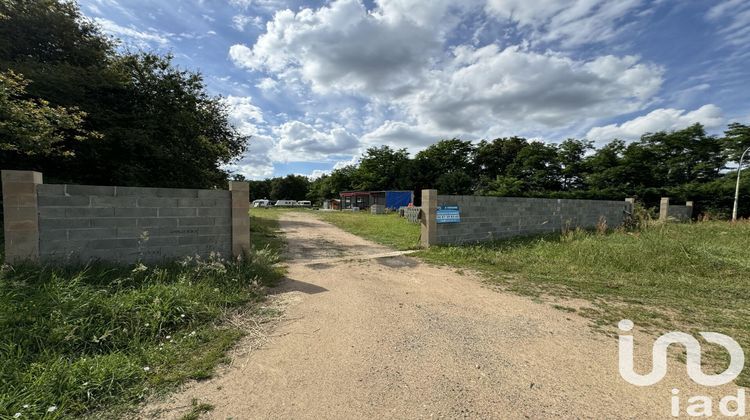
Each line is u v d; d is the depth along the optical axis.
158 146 9.55
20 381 2.02
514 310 3.76
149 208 4.61
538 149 34.44
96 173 8.90
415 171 40.34
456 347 2.79
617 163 27.77
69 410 1.90
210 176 12.69
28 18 7.56
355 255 7.20
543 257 6.66
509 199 9.51
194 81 11.43
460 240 8.46
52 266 3.81
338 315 3.52
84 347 2.55
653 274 5.39
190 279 3.99
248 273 4.75
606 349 2.79
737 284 4.84
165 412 1.92
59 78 7.25
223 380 2.26
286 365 2.47
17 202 3.71
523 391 2.15
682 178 25.36
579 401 2.04
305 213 29.02
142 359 2.47
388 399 2.04
